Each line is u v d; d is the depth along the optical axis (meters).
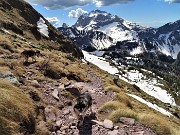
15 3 150.50
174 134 17.28
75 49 153.88
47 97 20.22
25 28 122.81
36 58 32.78
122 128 15.89
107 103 19.75
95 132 14.87
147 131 16.25
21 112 13.87
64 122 16.06
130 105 25.67
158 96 167.50
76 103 16.61
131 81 166.75
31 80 23.02
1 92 14.67
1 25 99.38
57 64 34.12
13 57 30.56
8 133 12.18
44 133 13.95
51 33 145.75
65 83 25.86
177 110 78.38
